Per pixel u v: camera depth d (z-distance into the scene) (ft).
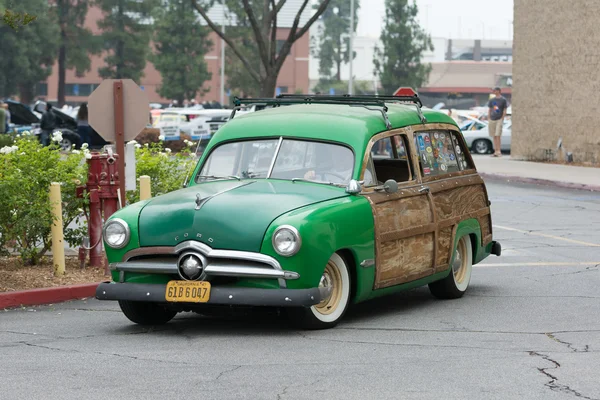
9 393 25.57
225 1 301.22
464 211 41.42
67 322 36.73
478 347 31.35
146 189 48.03
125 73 308.60
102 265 46.78
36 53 284.82
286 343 31.91
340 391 25.70
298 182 35.99
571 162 122.01
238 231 32.24
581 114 119.55
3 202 43.80
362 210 34.73
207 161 38.01
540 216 73.46
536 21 127.54
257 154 37.22
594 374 27.63
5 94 291.38
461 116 172.76
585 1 117.19
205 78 311.68
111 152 45.96
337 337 32.86
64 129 139.95
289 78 414.62
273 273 31.83
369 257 34.94
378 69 320.91
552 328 34.71
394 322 35.78
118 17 305.73
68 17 301.02
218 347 31.37
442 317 36.88
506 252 55.11
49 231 46.37
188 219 32.94
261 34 106.52
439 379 26.99
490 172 110.42
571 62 120.67
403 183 37.63
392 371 27.91
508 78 484.33
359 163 35.81
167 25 307.99
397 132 38.04
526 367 28.45
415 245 37.68
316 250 32.27
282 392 25.57
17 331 34.78
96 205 46.37
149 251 33.19
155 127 151.74
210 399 24.91
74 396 25.23
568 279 46.09
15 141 50.31
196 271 32.32
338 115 37.32
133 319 35.37
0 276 43.37
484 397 25.16
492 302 40.29
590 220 70.95
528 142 131.03
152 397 25.11
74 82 394.11
